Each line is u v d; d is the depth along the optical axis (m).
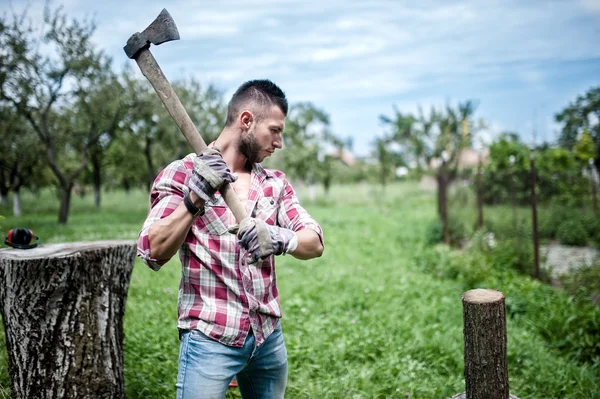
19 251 2.96
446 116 23.66
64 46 16.48
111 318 3.06
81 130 19.39
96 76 17.67
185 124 2.02
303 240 1.98
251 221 1.84
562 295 6.33
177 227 1.82
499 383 2.33
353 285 7.05
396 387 3.80
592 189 12.90
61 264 2.82
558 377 4.09
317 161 29.48
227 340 1.94
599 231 11.61
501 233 10.07
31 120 16.98
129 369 3.73
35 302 2.82
